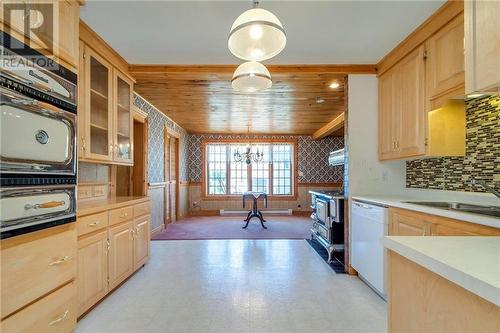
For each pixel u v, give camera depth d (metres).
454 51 2.08
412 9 2.13
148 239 3.49
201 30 2.45
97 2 2.02
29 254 1.46
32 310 1.48
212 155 8.26
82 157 2.36
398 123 2.85
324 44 2.71
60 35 1.69
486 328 0.65
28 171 1.43
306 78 3.46
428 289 0.85
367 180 3.28
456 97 2.13
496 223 1.40
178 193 7.03
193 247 4.40
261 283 2.90
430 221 1.92
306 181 8.16
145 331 2.00
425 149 2.42
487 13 1.04
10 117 1.33
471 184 2.30
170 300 2.50
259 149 8.20
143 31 2.46
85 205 2.42
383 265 2.44
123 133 3.23
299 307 2.37
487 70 1.04
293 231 5.68
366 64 3.24
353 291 2.70
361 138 3.29
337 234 3.70
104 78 2.78
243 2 2.03
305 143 8.22
